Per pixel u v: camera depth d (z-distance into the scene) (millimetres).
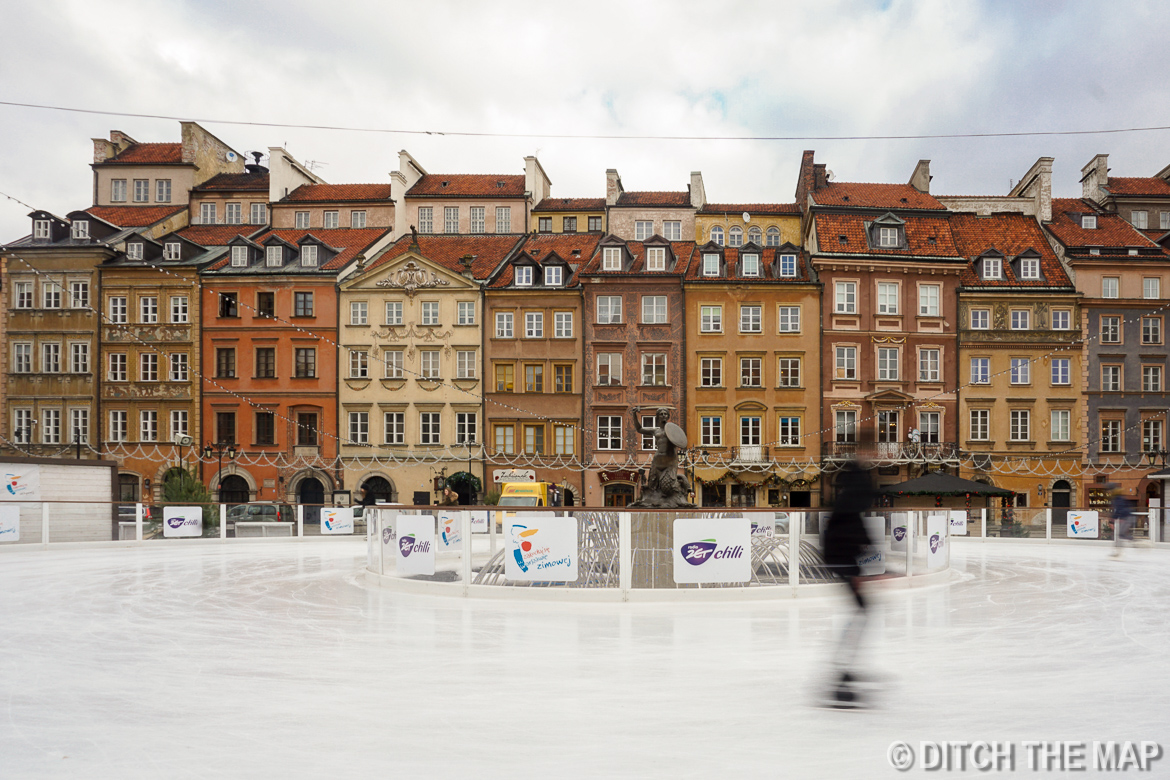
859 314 53281
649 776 5848
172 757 6273
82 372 55406
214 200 63094
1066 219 59500
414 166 63562
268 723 7145
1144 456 53656
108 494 33469
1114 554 27562
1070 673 9086
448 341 54094
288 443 54375
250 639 11164
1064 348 53875
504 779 5773
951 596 16109
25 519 28156
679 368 53188
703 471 52500
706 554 14992
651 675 8945
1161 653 10227
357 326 54562
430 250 58469
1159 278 54562
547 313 53781
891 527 17266
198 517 33156
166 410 54969
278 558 25906
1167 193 62375
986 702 7840
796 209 62188
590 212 61438
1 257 55844
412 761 6160
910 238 55500
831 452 52656
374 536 18078
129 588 17312
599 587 14914
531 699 7926
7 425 55438
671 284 53406
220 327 55000
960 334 53938
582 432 53156
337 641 10992
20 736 6809
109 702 7859
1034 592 16797
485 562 15836
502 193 61406
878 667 9375
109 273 55688
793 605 14484
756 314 53406
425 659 9805
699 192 61406
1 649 10516
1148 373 54344
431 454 53625
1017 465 53375
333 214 61406
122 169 63531
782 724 7105
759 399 53094
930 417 53562
